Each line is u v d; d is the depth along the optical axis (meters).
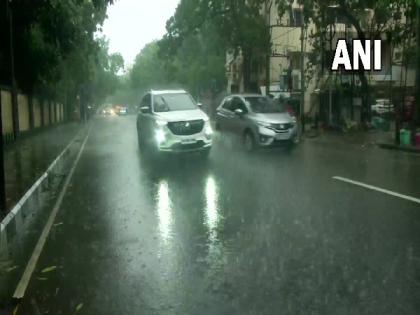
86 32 27.11
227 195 9.60
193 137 14.94
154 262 5.76
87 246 6.53
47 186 11.66
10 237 7.23
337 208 8.24
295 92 40.19
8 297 4.91
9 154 17.25
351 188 10.04
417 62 19.09
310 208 8.29
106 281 5.21
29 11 19.47
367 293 4.70
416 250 5.95
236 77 53.28
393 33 25.95
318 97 32.25
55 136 27.33
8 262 6.08
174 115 15.10
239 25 32.47
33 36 22.66
